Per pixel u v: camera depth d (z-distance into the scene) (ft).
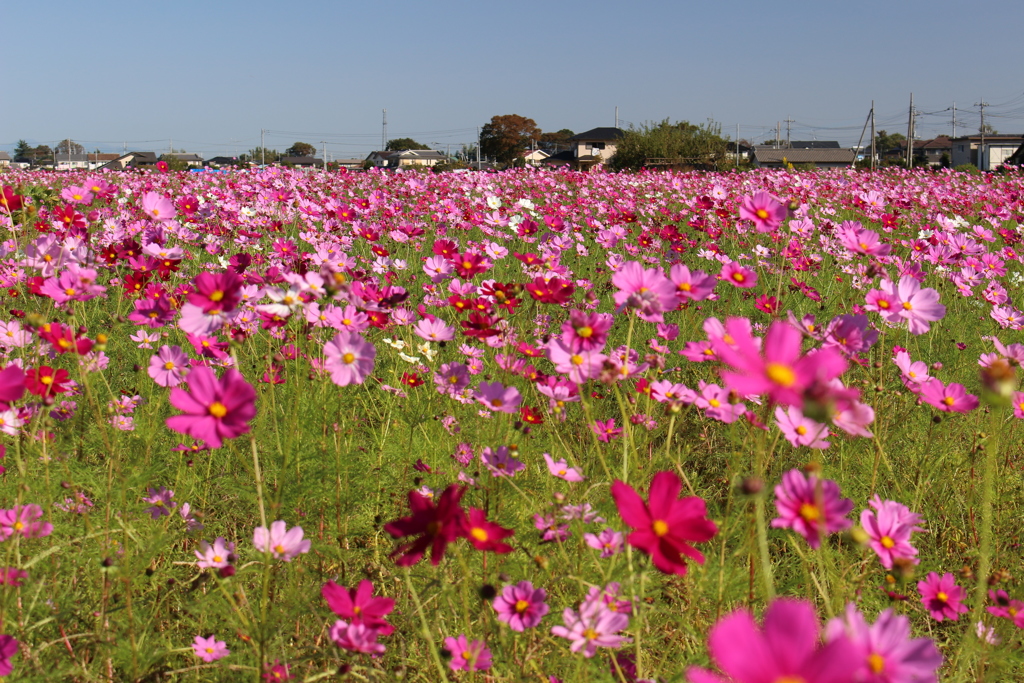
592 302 12.35
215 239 15.75
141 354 10.23
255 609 5.60
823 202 30.58
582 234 22.40
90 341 6.28
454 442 8.80
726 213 16.81
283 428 7.48
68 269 7.65
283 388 8.21
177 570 6.30
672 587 6.09
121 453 7.52
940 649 5.98
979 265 13.92
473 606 6.16
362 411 9.48
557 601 6.15
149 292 9.32
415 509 4.47
